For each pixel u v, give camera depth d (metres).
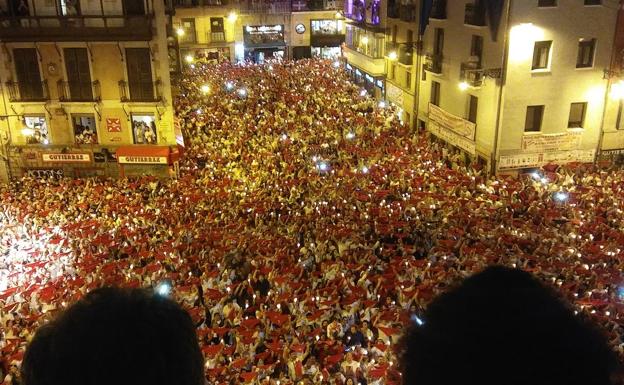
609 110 38.00
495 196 31.95
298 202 31.97
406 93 50.62
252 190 33.62
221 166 38.41
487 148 38.12
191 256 25.41
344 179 34.50
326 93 57.50
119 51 38.78
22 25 38.22
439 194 32.06
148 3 38.16
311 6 81.88
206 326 20.50
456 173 35.75
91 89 39.53
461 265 23.50
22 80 39.28
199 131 45.72
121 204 32.28
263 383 16.52
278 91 57.94
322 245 25.45
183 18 74.81
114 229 28.83
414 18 48.28
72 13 38.28
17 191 36.53
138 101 39.62
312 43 82.94
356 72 64.62
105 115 40.06
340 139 42.94
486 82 37.88
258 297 21.72
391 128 47.28
